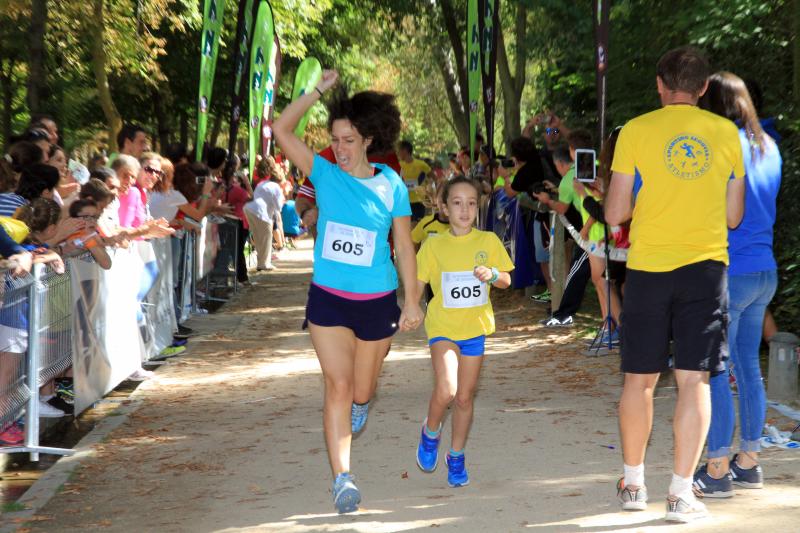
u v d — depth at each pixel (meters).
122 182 9.67
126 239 8.62
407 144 18.69
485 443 6.83
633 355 4.99
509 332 12.10
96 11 21.81
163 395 9.09
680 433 4.93
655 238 4.92
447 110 49.88
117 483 6.24
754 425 5.47
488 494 5.62
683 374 4.98
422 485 5.93
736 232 5.49
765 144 5.49
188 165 12.86
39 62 17.86
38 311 6.84
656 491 5.48
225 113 33.38
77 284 7.79
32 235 7.25
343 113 5.30
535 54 22.59
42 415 7.71
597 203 9.36
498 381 9.12
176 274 12.22
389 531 5.03
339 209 5.35
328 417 5.36
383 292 5.43
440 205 5.95
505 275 5.75
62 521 5.49
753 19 10.73
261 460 6.66
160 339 11.11
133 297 9.43
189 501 5.78
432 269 5.85
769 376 7.68
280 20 27.80
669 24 11.80
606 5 8.70
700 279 4.87
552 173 12.91
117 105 33.00
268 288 18.70
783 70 11.25
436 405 5.77
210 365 10.67
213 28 13.77
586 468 6.07
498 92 36.53
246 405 8.56
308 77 12.10
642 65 13.70
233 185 17.95
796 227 8.78
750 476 5.46
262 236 21.97
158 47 27.75
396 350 11.34
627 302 5.02
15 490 6.23
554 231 12.46
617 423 7.26
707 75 5.08
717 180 4.90
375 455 6.69
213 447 7.07
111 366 8.71
